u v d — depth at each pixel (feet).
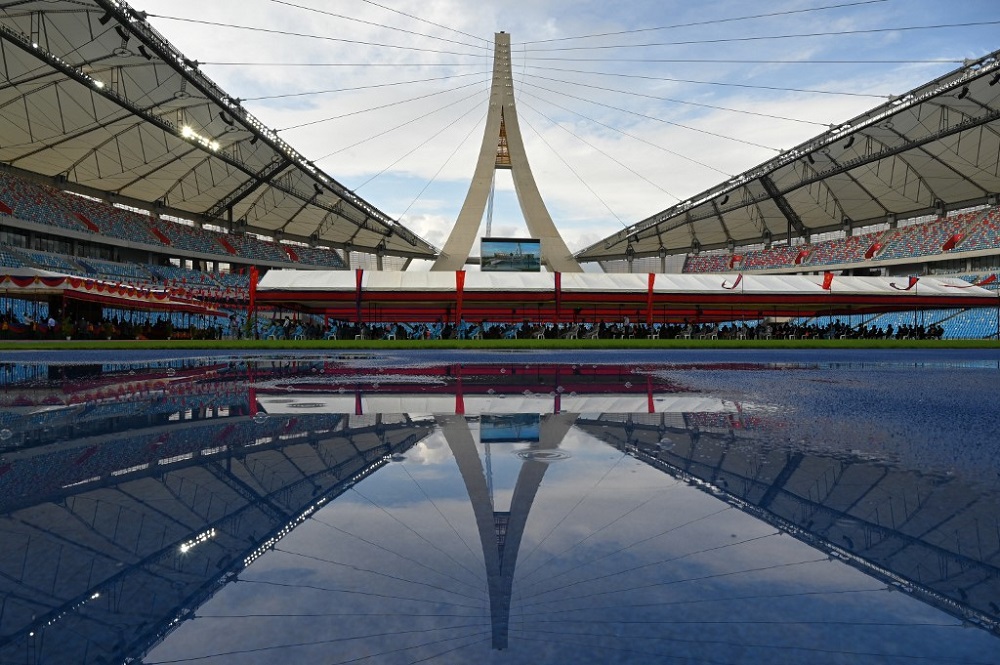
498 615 3.99
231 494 7.15
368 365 37.27
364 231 229.45
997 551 5.27
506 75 217.97
